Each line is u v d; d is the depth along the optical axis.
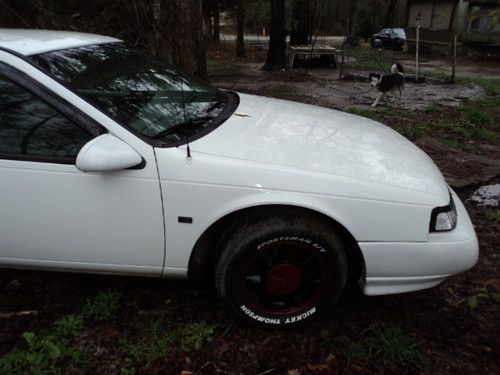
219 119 2.63
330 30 35.78
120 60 2.80
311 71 13.99
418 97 9.55
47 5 6.96
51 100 2.15
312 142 2.46
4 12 5.83
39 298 2.66
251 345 2.31
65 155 2.17
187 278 2.39
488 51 18.83
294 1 15.73
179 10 7.58
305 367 2.17
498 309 2.63
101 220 2.22
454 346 2.34
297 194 2.14
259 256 2.23
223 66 15.69
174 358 2.21
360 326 2.47
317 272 2.31
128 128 2.18
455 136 6.29
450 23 19.33
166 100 2.66
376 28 32.72
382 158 2.43
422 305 2.66
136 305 2.60
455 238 2.25
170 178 2.14
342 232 2.31
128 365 2.18
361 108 8.09
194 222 2.19
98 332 2.39
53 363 2.18
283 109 3.02
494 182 4.62
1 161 2.17
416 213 2.18
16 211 2.22
